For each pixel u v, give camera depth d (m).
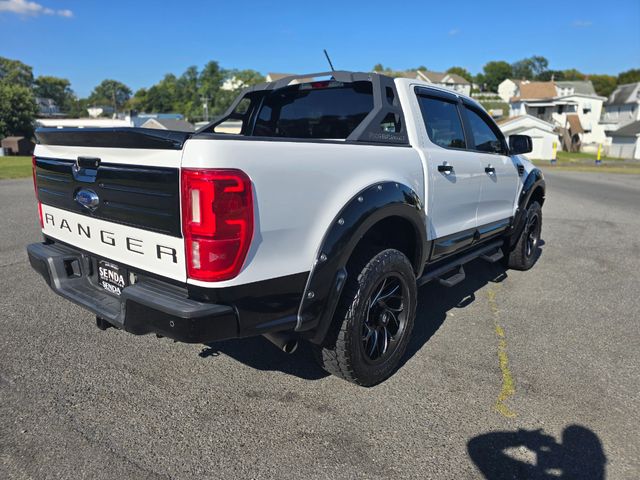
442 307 4.38
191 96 123.25
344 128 3.85
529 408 2.75
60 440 2.37
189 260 2.11
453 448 2.39
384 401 2.80
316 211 2.42
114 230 2.48
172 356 3.28
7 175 16.48
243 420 2.59
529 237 5.61
